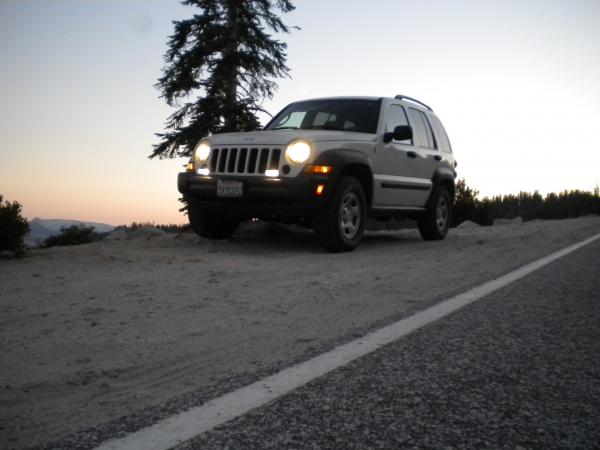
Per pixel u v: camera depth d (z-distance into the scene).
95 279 4.93
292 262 6.16
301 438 1.69
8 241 6.26
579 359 2.56
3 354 2.69
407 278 5.00
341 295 4.18
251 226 9.74
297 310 3.66
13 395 2.12
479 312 3.57
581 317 3.43
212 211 7.41
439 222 9.33
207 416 1.86
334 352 2.64
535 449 1.64
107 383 2.23
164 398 2.06
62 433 1.75
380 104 7.91
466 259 6.43
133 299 4.02
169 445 1.64
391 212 8.09
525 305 3.79
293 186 6.48
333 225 6.81
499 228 13.70
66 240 26.22
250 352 2.69
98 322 3.30
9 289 4.44
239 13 19.39
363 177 7.28
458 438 1.71
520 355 2.62
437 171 8.98
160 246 7.61
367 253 7.08
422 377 2.29
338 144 6.86
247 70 19.05
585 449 1.64
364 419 1.84
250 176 6.70
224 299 4.02
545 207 27.11
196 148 7.30
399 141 8.01
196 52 18.23
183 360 2.57
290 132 6.93
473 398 2.05
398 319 3.35
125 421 1.83
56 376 2.36
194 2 19.08
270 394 2.07
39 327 3.21
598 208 26.17
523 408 1.96
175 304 3.85
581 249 7.36
